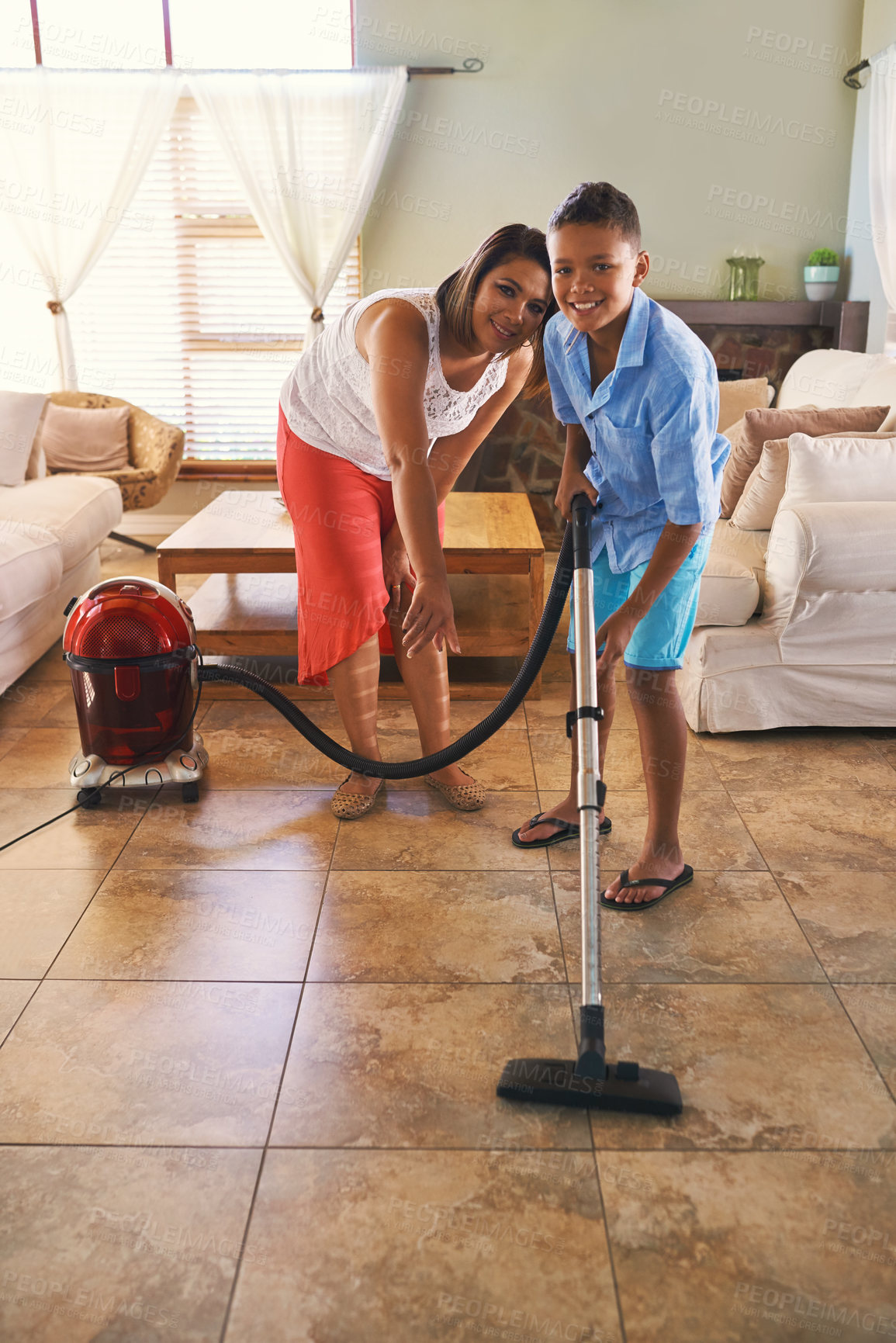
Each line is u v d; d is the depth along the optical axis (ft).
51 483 11.99
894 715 8.73
